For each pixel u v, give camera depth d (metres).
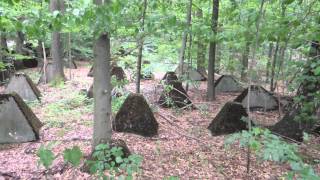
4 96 7.95
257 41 6.71
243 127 8.59
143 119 8.49
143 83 15.32
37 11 5.35
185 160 6.93
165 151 7.40
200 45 14.49
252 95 11.45
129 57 13.85
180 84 11.45
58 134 8.38
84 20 5.21
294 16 6.61
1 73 16.47
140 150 7.39
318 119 7.57
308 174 3.17
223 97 13.51
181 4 11.60
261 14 6.57
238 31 7.34
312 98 6.76
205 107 11.15
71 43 22.39
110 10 5.21
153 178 6.00
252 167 6.66
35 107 11.14
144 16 6.61
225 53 17.55
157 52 15.04
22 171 6.27
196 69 17.19
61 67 15.96
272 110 11.48
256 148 4.94
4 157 7.00
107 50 6.38
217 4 10.97
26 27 5.28
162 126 9.24
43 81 15.88
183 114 10.56
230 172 6.44
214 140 8.20
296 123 8.00
